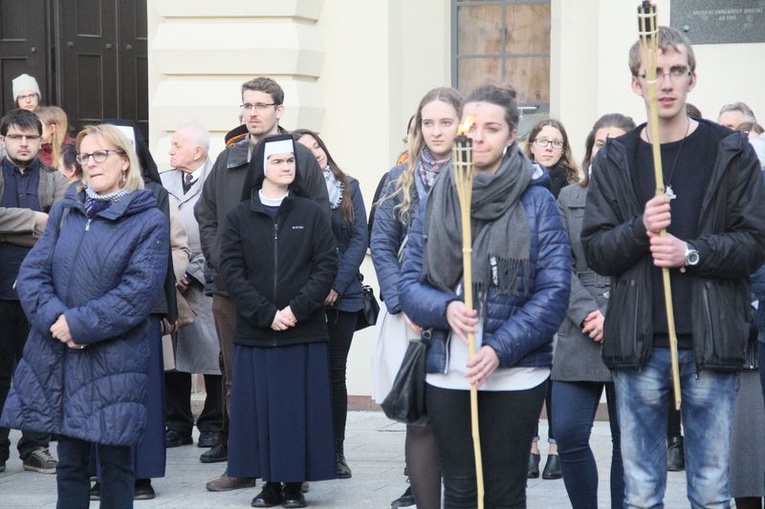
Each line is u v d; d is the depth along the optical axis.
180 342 20.44
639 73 11.15
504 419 11.03
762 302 12.75
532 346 10.88
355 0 22.48
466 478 11.20
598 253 11.13
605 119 15.21
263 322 16.23
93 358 13.34
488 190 10.96
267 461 16.33
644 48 10.59
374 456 19.58
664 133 11.11
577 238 14.16
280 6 22.17
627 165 11.16
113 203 13.66
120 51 25.59
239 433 16.52
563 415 13.80
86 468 13.72
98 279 13.41
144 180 17.33
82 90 25.47
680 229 10.98
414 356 11.25
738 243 10.71
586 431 13.81
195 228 20.45
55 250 13.70
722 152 10.87
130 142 13.93
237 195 17.83
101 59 25.55
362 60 22.47
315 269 16.47
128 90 25.59
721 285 10.85
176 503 16.80
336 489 17.52
